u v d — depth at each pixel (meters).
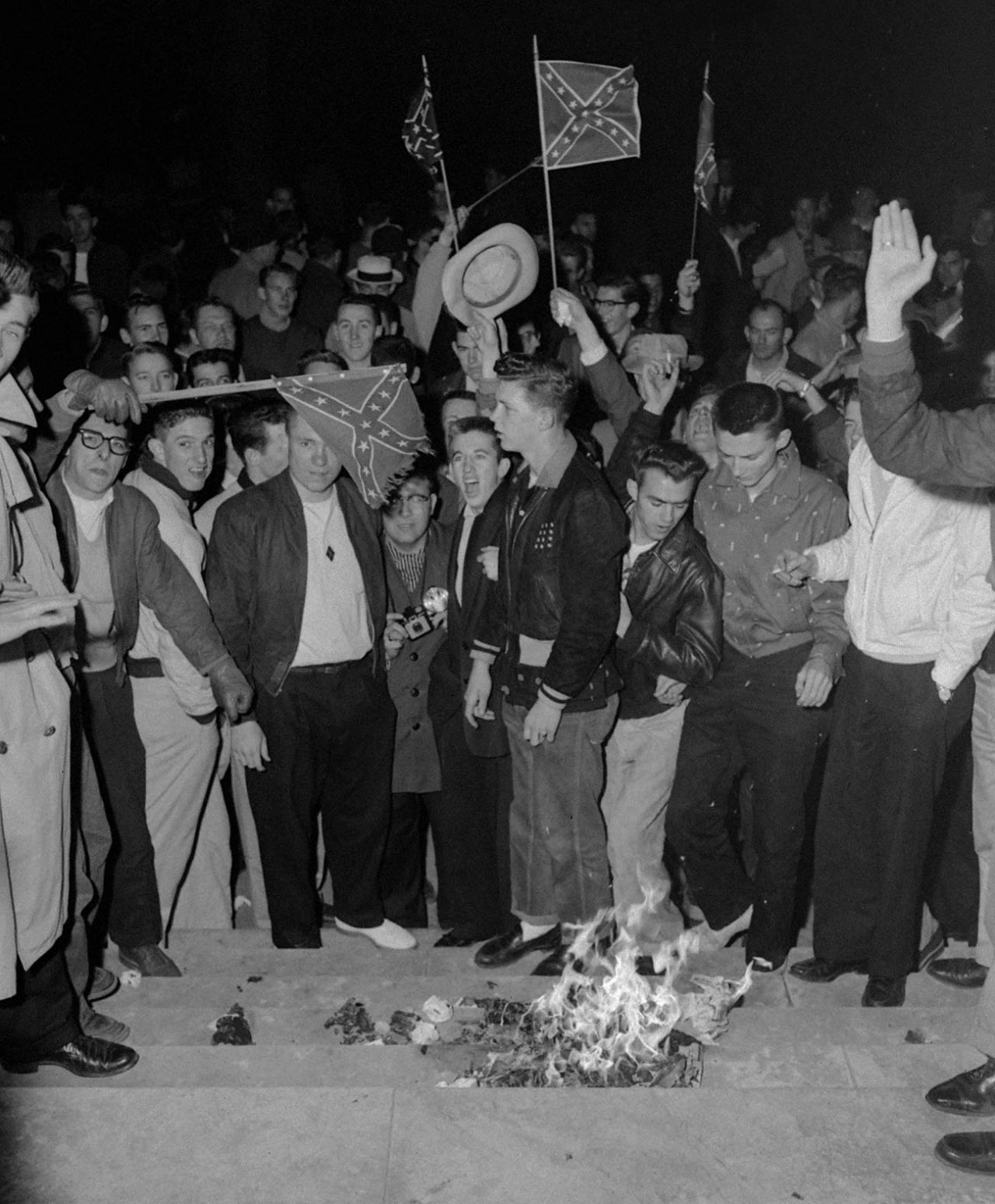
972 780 4.43
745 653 4.57
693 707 4.71
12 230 10.93
